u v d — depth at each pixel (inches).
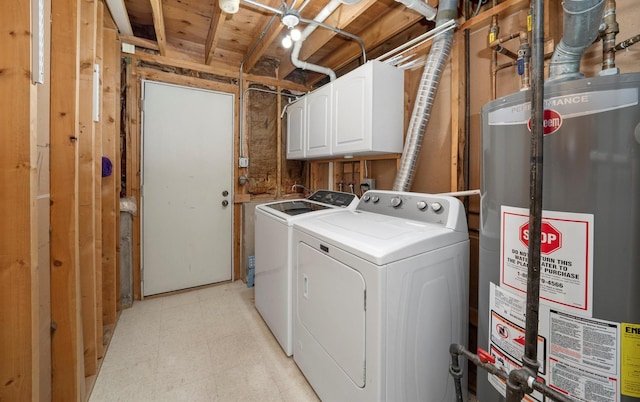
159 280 108.0
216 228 118.7
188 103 110.4
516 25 61.1
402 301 44.4
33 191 35.9
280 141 131.0
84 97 60.7
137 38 98.3
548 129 32.6
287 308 70.0
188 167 111.6
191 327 85.7
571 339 32.4
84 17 60.7
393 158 90.0
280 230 73.0
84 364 60.9
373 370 43.1
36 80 36.1
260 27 95.4
